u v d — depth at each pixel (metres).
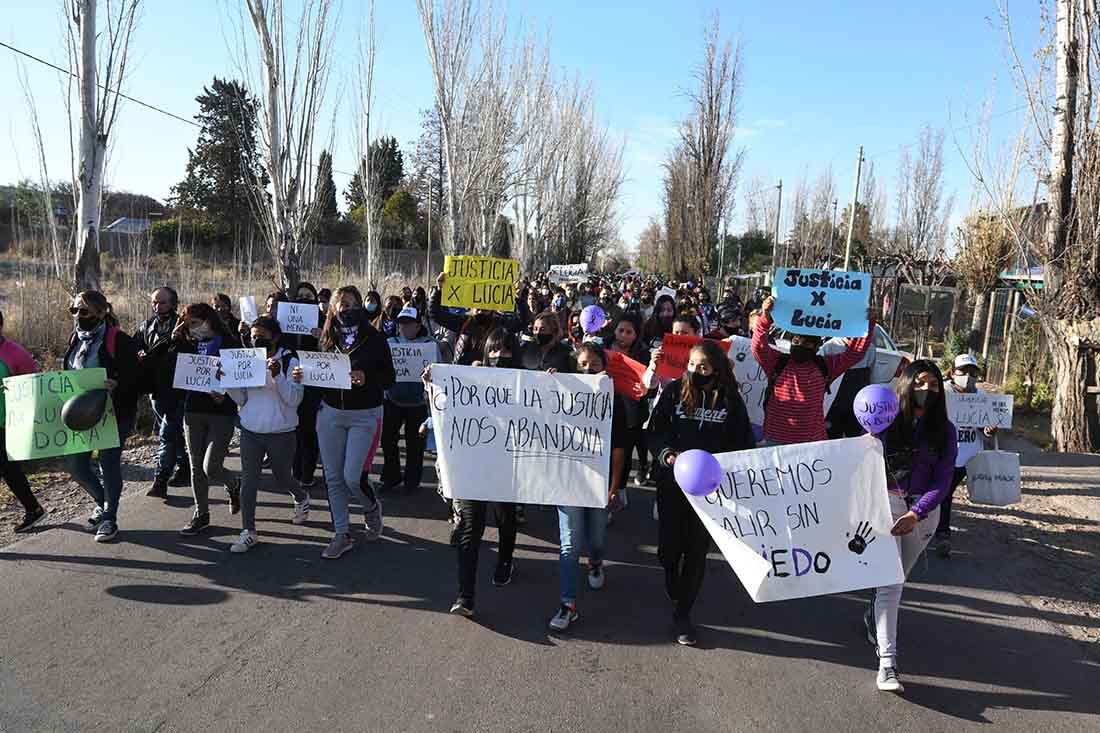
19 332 12.04
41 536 5.59
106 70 9.88
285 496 6.88
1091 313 9.65
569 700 3.64
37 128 12.99
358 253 38.28
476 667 3.92
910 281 28.83
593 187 53.50
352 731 3.32
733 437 4.27
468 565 4.46
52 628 4.17
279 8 14.02
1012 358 14.18
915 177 38.84
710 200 42.94
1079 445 9.79
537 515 6.73
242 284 18.39
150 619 4.33
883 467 3.98
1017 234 10.29
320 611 4.52
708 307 17.31
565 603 4.42
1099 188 9.27
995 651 4.34
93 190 9.82
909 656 4.25
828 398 7.00
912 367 4.04
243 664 3.86
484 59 26.55
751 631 4.50
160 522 5.99
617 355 5.72
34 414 5.26
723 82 41.41
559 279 30.16
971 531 6.60
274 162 14.38
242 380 5.21
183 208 44.97
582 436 4.54
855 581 3.94
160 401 6.53
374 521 5.73
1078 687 3.95
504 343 5.13
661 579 5.30
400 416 7.11
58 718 3.34
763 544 4.02
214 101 46.97
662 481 4.26
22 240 16.86
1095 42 9.07
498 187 28.72
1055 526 6.77
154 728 3.29
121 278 15.99
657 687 3.79
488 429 4.57
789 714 3.59
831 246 35.75
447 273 8.09
